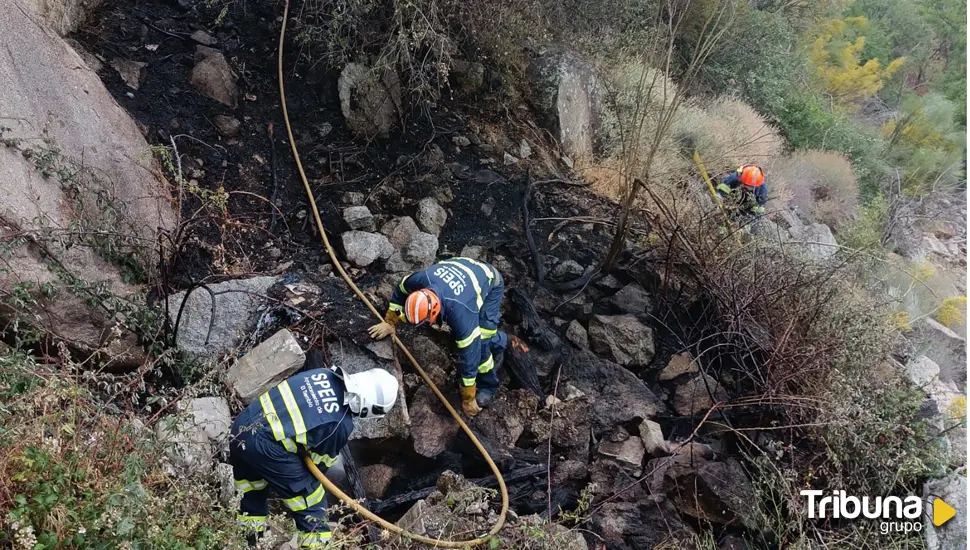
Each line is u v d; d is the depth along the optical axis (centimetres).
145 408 334
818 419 468
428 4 607
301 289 468
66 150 416
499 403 472
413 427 438
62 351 312
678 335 562
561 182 663
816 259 609
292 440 330
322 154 571
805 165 925
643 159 705
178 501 279
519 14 718
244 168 535
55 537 238
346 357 443
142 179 466
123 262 427
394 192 567
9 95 391
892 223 868
